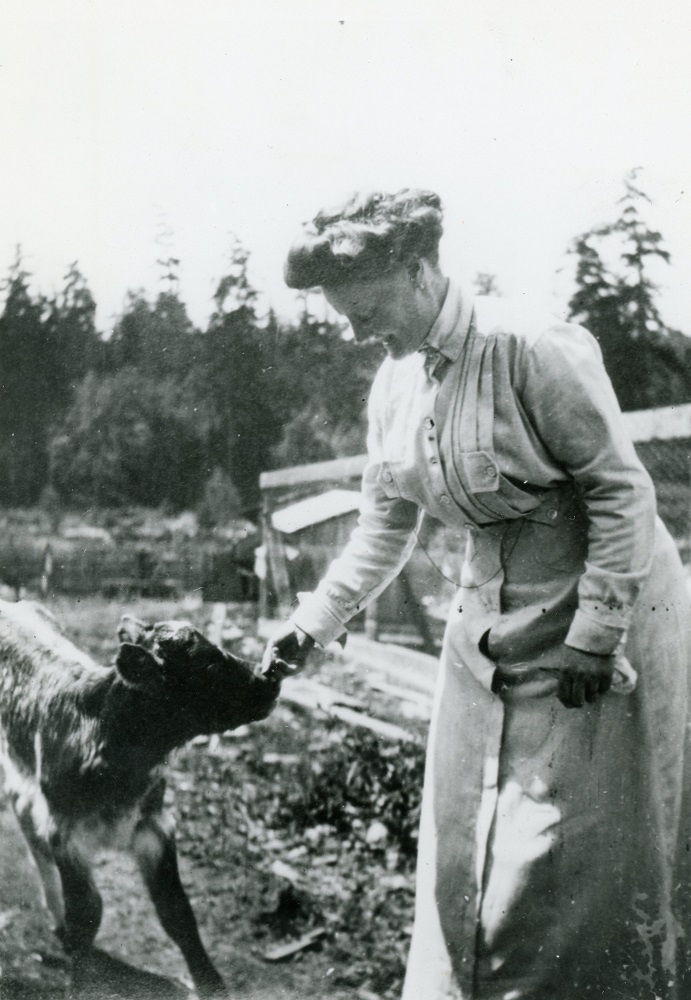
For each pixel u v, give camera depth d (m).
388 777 2.47
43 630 2.25
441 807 1.82
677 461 2.32
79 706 2.11
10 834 2.15
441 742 1.84
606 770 1.72
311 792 2.38
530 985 1.74
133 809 2.09
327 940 2.09
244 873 2.18
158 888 2.09
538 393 1.61
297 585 2.52
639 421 2.32
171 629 2.06
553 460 1.67
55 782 2.11
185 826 2.25
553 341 1.61
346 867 2.23
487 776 1.77
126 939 2.08
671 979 1.75
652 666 1.75
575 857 1.71
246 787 2.33
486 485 1.66
